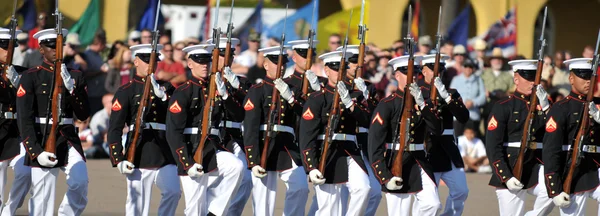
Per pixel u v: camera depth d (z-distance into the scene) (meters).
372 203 28.78
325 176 26.91
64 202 27.42
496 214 35.38
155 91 27.59
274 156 28.20
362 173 26.88
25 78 26.92
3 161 27.92
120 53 46.97
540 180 27.61
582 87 26.88
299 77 30.38
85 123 47.09
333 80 27.47
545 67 49.56
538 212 27.83
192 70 28.09
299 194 28.09
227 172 27.69
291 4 56.84
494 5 61.94
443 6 57.41
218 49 27.41
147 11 53.94
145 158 27.61
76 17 56.84
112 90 46.81
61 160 27.19
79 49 51.06
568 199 26.33
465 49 48.19
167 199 27.77
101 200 35.91
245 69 46.78
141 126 27.42
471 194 39.94
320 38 53.12
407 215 27.11
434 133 27.11
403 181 26.69
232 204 30.20
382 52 46.50
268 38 54.22
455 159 29.14
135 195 27.83
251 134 28.11
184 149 27.14
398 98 26.92
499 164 27.61
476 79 47.09
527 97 28.16
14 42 27.97
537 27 65.31
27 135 26.73
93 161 45.94
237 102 28.86
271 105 28.09
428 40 48.50
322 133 27.36
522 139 27.42
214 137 27.91
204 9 59.03
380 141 26.64
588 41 66.38
